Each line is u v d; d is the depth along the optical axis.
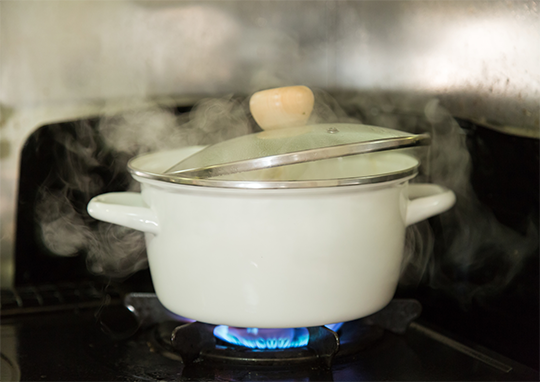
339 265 0.50
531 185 0.57
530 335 0.58
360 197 0.49
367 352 0.60
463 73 0.67
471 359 0.59
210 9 0.89
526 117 0.57
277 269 0.49
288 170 0.58
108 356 0.59
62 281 0.85
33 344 0.63
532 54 0.56
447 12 0.70
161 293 0.56
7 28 0.80
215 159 0.51
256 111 0.57
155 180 0.49
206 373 0.54
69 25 0.83
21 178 0.82
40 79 0.82
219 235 0.49
